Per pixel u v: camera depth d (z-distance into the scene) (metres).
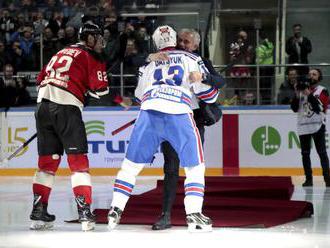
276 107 27.62
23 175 28.58
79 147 13.32
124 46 29.39
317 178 26.48
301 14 38.69
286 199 17.67
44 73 13.82
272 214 15.08
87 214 13.30
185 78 13.06
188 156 12.86
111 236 12.62
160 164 27.98
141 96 13.60
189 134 12.86
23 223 14.52
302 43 31.59
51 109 13.32
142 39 30.77
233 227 13.64
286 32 38.22
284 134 27.59
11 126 28.72
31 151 28.53
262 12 35.38
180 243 11.80
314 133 23.30
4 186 23.73
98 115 28.27
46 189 13.73
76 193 13.34
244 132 27.80
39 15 32.75
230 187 19.31
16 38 31.84
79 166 13.38
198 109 14.03
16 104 29.11
